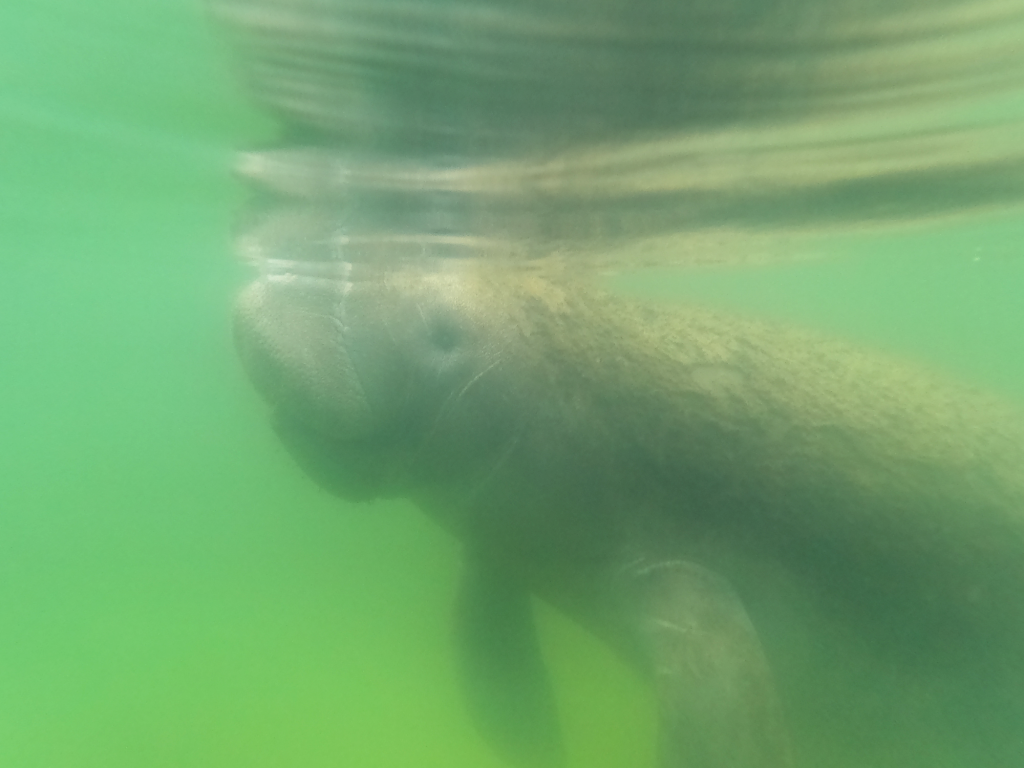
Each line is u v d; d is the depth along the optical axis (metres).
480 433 0.95
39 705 1.71
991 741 0.87
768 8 0.84
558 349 0.94
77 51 1.14
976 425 0.91
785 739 0.77
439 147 1.21
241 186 1.53
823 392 0.91
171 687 1.74
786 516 0.87
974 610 0.84
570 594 0.99
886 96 1.03
